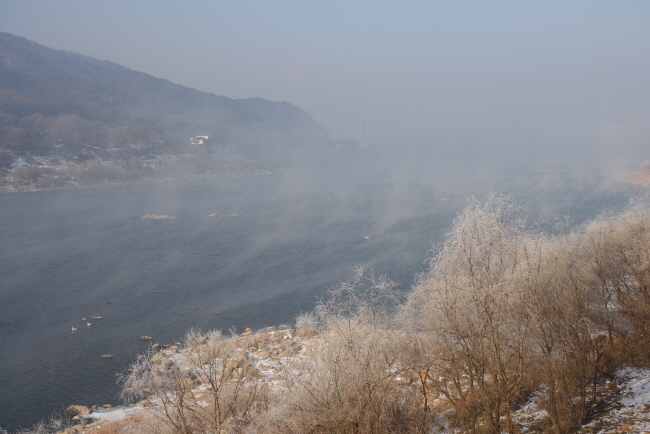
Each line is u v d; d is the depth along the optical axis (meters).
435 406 18.78
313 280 66.69
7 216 121.25
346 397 15.05
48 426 29.50
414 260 75.38
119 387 35.03
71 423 29.08
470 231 15.65
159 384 19.09
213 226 112.00
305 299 58.12
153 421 19.58
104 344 44.94
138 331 48.31
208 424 16.45
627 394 16.69
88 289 64.50
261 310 54.34
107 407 31.70
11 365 40.69
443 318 15.69
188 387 19.42
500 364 14.60
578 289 17.14
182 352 30.48
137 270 74.25
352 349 16.28
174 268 75.31
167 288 64.50
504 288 14.62
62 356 42.28
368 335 16.69
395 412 15.59
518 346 14.92
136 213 129.25
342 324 17.73
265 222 116.88
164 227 110.62
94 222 115.69
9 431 29.53
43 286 65.88
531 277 15.30
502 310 14.71
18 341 46.53
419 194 163.62
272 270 73.25
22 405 33.03
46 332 48.78
